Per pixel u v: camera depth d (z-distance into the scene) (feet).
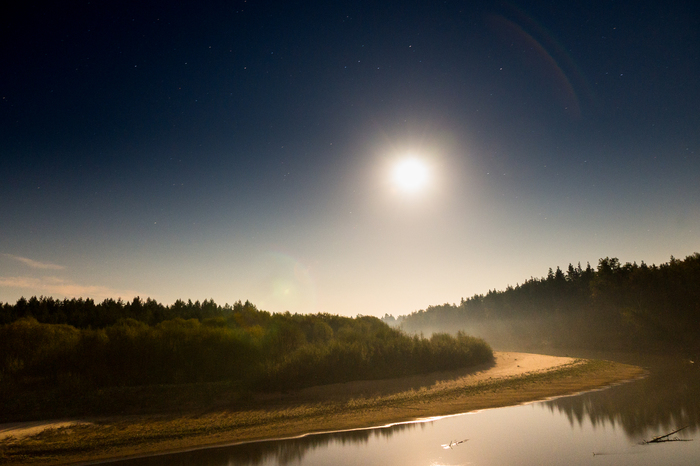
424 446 37.50
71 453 37.99
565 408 51.72
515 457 33.30
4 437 41.65
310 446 38.99
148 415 50.93
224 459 35.27
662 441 36.47
